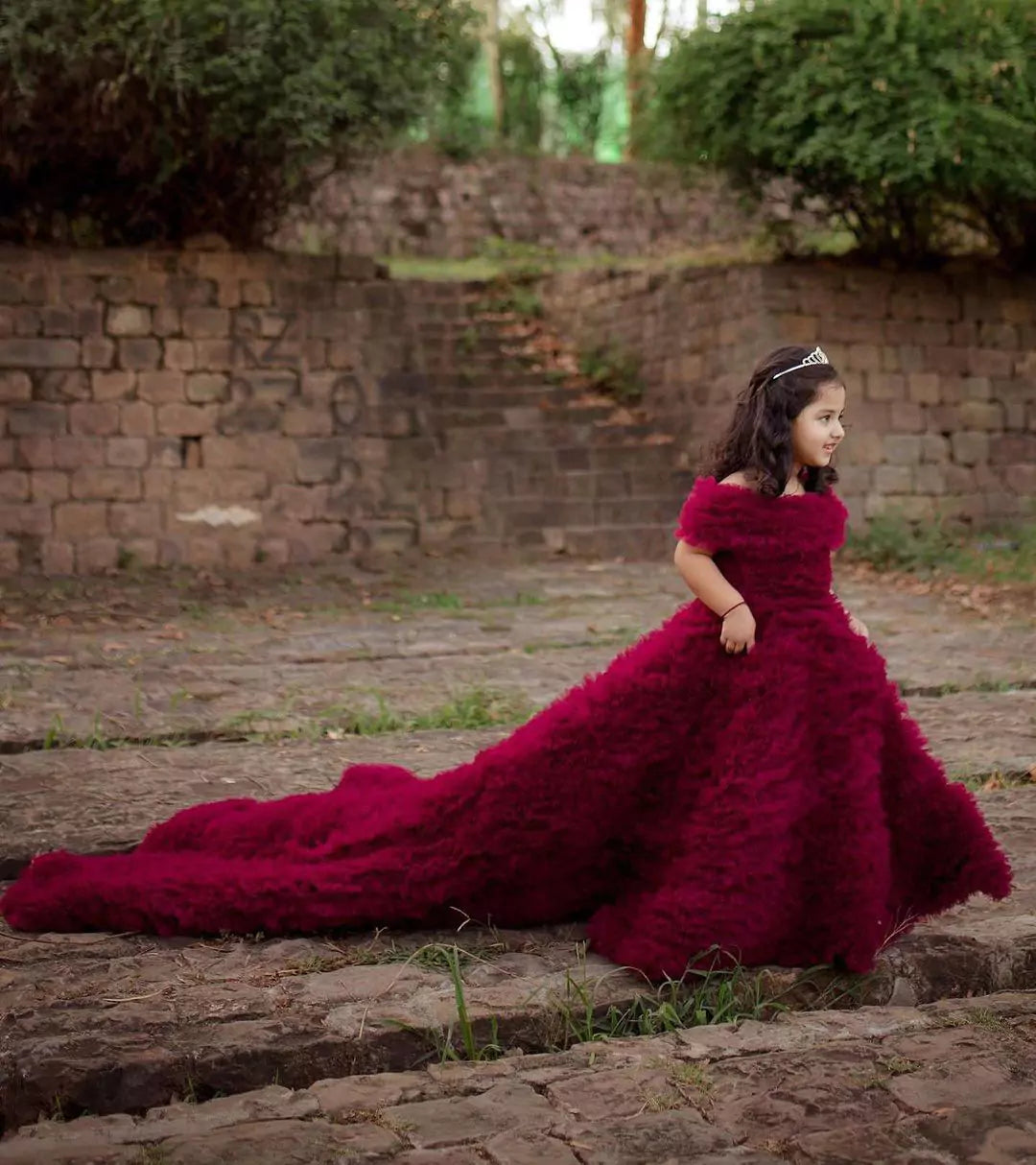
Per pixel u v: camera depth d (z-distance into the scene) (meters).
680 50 11.30
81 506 10.65
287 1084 2.53
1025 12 10.54
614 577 10.73
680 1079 2.38
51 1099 2.41
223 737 5.40
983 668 6.89
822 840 2.90
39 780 4.59
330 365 11.25
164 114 9.78
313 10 9.79
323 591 9.99
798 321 11.84
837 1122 2.21
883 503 12.04
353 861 3.18
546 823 3.06
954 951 2.99
